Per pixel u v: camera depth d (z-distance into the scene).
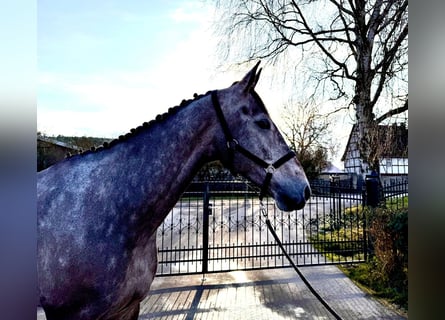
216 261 5.54
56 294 1.35
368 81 7.83
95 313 1.36
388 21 6.84
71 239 1.37
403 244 3.80
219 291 4.06
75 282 1.34
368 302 3.71
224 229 8.46
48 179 1.55
